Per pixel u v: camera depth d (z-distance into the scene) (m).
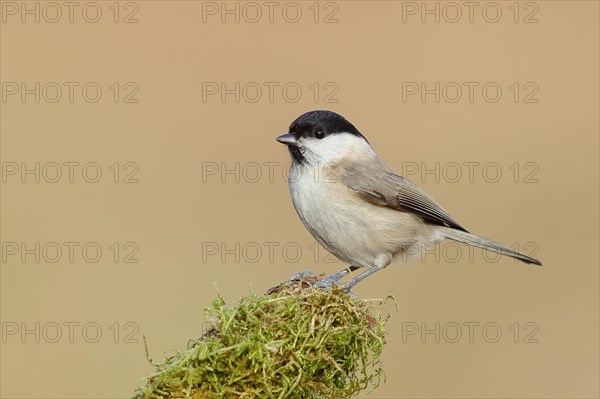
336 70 16.31
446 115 15.70
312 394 5.27
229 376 5.01
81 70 15.60
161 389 4.97
